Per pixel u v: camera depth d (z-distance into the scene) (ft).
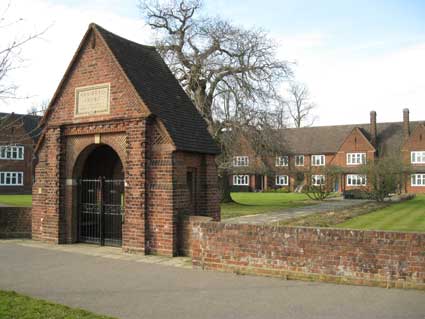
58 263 37.58
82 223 49.60
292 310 24.11
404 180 165.07
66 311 23.00
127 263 37.47
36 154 52.21
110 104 44.29
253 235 32.96
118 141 44.73
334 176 149.38
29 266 36.40
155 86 46.37
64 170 48.80
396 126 216.74
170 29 106.73
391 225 64.95
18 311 22.70
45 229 49.19
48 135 49.39
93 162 54.54
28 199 134.51
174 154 41.14
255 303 25.54
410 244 27.73
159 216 41.14
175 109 46.34
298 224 66.59
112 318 22.24
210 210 46.85
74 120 47.03
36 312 22.62
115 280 31.42
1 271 34.50
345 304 25.00
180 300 26.27
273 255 32.09
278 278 31.65
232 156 103.65
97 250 44.06
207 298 26.68
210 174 47.14
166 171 40.93
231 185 229.04
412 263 27.68
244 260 33.27
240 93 98.07
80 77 46.93
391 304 24.79
